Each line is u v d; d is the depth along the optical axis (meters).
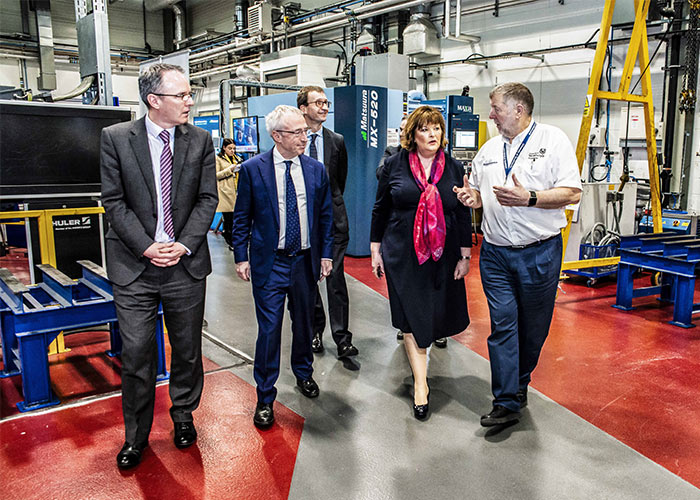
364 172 6.67
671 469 2.26
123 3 14.28
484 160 2.52
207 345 3.75
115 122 3.46
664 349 3.61
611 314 4.42
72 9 13.59
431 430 2.58
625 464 2.29
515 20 7.93
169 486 2.14
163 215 2.23
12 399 2.88
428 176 2.62
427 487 2.14
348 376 3.20
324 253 2.72
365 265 6.36
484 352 3.61
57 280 2.89
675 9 6.07
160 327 3.12
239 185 2.53
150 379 2.26
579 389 3.01
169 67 2.12
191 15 14.36
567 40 7.37
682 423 2.64
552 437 2.51
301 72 9.73
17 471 2.24
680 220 5.70
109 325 3.50
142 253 2.13
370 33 9.30
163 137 2.19
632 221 5.84
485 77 8.41
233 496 2.08
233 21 12.80
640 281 5.54
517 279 2.47
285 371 3.28
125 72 14.30
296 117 2.42
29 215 3.30
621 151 6.83
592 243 5.55
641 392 2.97
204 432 2.55
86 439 2.49
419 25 8.65
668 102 6.17
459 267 2.72
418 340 2.62
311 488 2.13
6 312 3.16
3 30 12.54
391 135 6.96
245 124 7.88
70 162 3.35
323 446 2.43
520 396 2.77
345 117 6.62
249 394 2.96
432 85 9.24
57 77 13.27
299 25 10.14
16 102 3.13
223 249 7.61
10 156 3.16
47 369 2.82
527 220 2.38
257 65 11.23
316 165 2.61
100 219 3.53
